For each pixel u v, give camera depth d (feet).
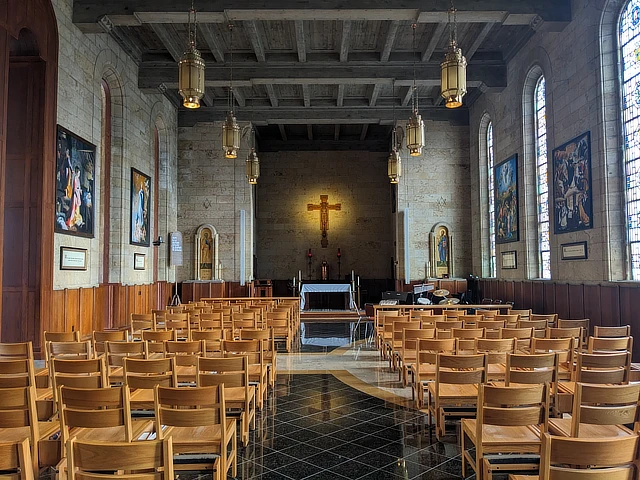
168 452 10.58
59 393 14.97
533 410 15.07
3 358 25.52
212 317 38.88
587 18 46.73
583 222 47.32
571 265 49.70
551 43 54.08
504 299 67.82
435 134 84.48
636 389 14.85
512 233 65.41
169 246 78.59
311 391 31.48
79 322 47.21
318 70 66.33
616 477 10.26
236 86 69.26
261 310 43.65
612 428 16.48
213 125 84.38
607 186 43.98
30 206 41.19
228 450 21.15
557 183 52.54
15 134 41.63
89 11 47.93
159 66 65.36
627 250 43.09
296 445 21.93
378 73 66.54
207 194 84.17
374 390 31.65
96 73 52.70
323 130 100.37
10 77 41.83
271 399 29.60
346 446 21.79
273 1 49.24
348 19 51.55
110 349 23.62
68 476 10.72
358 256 102.99
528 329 28.48
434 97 82.43
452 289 81.87
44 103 41.86
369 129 100.17
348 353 45.57
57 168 43.65
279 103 82.69
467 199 83.71
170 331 28.07
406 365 31.50
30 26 39.73
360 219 103.40
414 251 83.30
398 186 84.07
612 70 44.47
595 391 14.76
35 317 40.47
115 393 14.89
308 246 103.19
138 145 65.26
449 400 21.68
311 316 79.41
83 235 48.52
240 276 83.20
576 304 48.57
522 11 49.80
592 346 25.14
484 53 67.31
